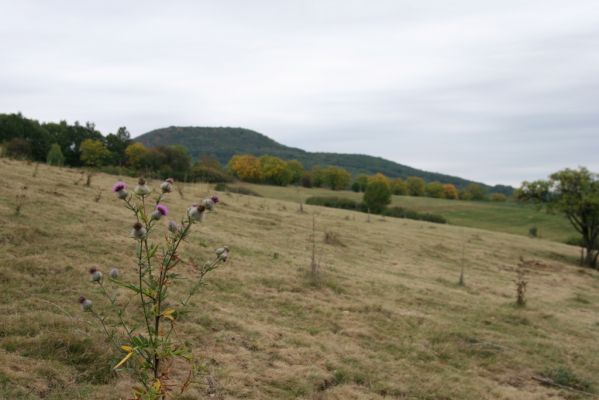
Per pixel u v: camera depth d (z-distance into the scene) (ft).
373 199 165.07
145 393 10.78
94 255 33.83
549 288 69.31
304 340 28.14
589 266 113.60
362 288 43.93
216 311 29.86
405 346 31.22
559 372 30.71
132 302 26.94
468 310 43.27
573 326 44.37
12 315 22.24
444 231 118.62
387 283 48.24
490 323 40.22
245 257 45.88
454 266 73.46
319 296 38.55
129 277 30.91
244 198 106.93
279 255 50.44
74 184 65.16
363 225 97.60
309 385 22.54
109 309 25.30
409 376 26.25
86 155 177.27
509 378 29.63
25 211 40.55
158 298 10.56
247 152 559.38
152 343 10.52
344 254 62.44
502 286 62.59
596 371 32.81
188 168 206.59
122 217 48.29
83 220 42.86
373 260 63.36
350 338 30.76
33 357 19.15
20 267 28.37
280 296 36.14
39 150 174.09
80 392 17.29
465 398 24.88
